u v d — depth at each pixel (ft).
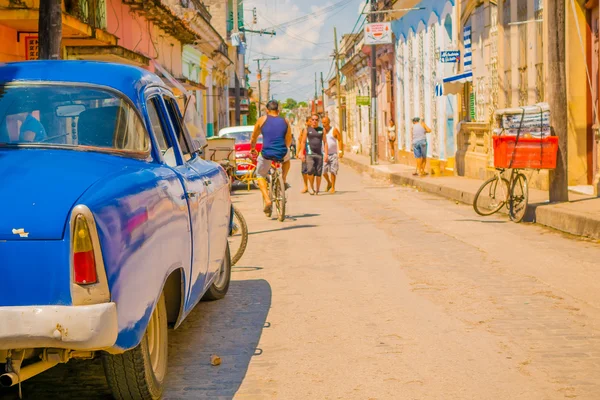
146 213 13.70
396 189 70.18
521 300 23.06
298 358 18.07
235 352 18.74
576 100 48.19
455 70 79.46
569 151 48.49
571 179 48.60
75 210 12.00
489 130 64.03
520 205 40.93
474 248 32.68
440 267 28.60
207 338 20.01
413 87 104.68
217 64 150.30
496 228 39.11
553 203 41.91
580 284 25.12
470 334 19.56
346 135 223.71
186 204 16.60
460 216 44.96
